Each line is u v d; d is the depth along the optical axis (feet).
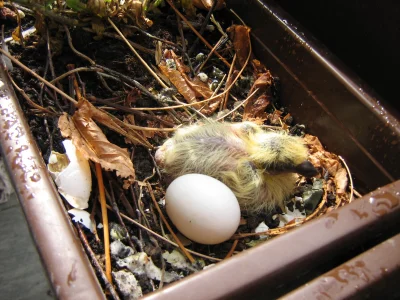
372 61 0.75
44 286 0.71
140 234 0.62
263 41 0.90
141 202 0.67
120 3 0.85
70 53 0.80
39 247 0.47
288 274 0.47
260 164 0.69
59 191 0.60
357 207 0.51
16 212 0.71
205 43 0.94
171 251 0.62
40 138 0.68
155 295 0.42
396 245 0.47
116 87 0.80
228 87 0.86
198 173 0.67
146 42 0.88
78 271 0.45
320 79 0.78
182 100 0.85
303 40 0.80
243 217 0.70
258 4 0.89
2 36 0.79
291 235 0.48
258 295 0.46
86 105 0.68
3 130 0.57
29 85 0.74
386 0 0.68
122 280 0.55
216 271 0.44
